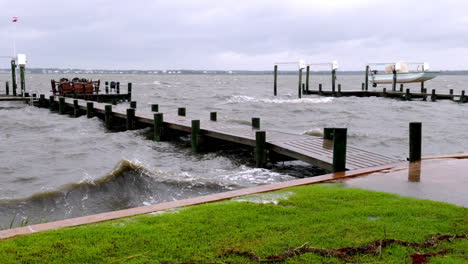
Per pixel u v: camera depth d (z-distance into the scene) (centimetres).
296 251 436
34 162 1408
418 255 430
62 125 2300
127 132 2019
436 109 3366
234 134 1443
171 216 543
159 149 1645
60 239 462
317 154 1103
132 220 532
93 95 3584
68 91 3572
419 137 969
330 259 421
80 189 1052
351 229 500
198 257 423
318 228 504
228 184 1101
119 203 988
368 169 892
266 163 1299
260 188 710
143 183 1096
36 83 9625
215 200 633
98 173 1239
